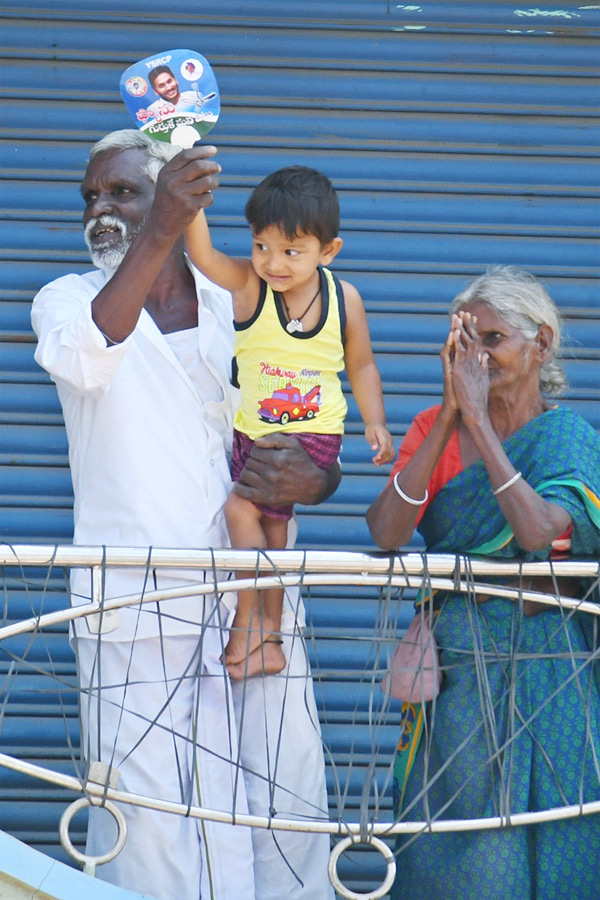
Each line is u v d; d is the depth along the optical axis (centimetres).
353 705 1709
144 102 1177
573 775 1195
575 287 1795
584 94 1808
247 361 1311
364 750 1700
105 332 1237
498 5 1808
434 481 1276
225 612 1363
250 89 1789
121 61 1781
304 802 1335
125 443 1326
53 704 1692
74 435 1367
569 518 1181
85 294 1405
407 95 1800
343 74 1797
